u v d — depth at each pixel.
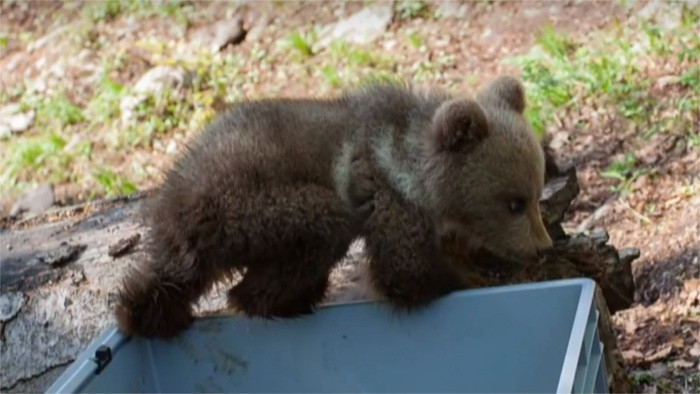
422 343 4.78
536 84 9.48
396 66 10.48
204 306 5.54
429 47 10.64
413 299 4.77
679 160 8.51
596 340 4.41
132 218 6.67
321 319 4.86
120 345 4.62
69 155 10.42
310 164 4.96
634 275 7.45
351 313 4.82
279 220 4.81
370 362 4.84
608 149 8.81
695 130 8.73
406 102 5.24
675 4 10.08
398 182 5.05
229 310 5.01
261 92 10.55
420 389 4.83
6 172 10.44
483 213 5.18
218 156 4.91
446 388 4.80
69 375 4.35
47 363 5.74
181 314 4.84
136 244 6.27
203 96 10.65
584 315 4.21
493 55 10.28
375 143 5.08
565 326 4.54
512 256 5.27
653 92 9.20
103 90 11.18
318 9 11.69
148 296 4.72
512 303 4.59
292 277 4.82
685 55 9.46
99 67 11.59
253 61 11.09
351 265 5.64
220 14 11.95
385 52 10.76
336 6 11.66
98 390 4.42
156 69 10.98
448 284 4.88
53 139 10.59
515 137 5.14
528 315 4.58
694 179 8.23
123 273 5.87
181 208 4.85
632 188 8.34
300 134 5.00
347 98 5.25
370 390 4.86
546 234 5.33
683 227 7.72
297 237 4.82
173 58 11.39
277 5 11.85
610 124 9.03
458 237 5.33
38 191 10.10
